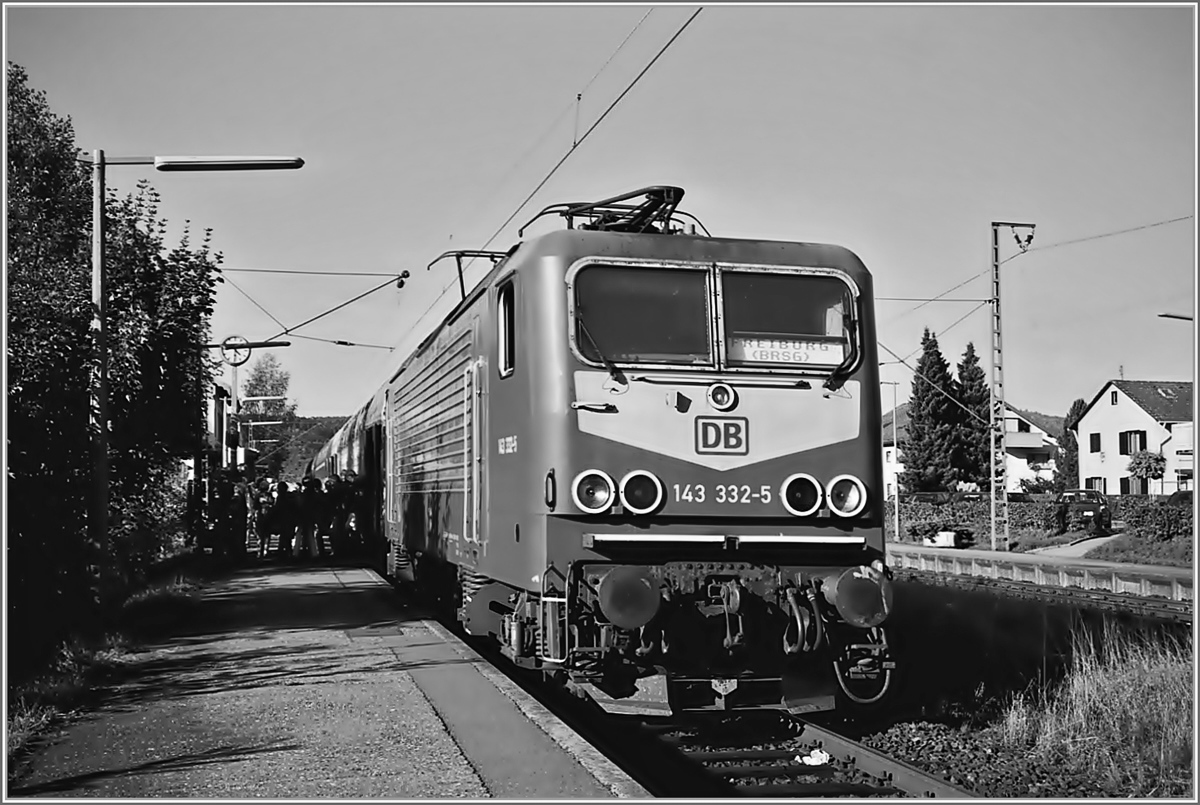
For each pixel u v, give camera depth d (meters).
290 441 82.88
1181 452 69.12
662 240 9.00
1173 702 9.25
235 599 18.56
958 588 24.89
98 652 12.23
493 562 10.02
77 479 12.16
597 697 8.45
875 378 9.18
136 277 16.36
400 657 12.19
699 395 8.70
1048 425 100.69
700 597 8.56
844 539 8.86
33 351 11.34
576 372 8.58
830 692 8.75
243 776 7.50
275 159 14.50
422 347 15.72
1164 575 23.98
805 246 9.29
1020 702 9.77
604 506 8.43
